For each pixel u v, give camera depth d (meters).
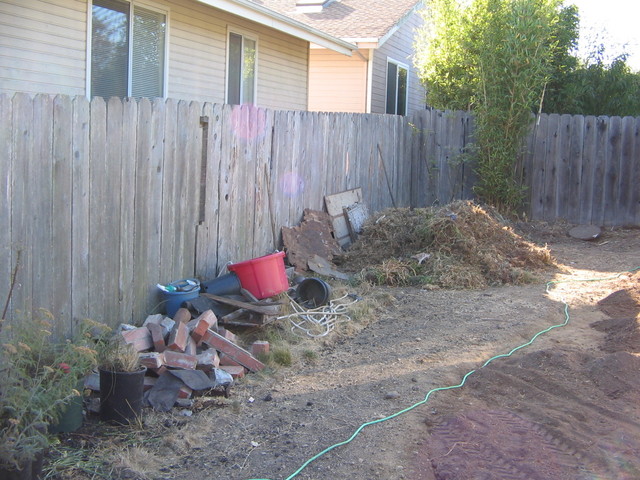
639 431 4.35
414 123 13.16
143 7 9.22
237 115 7.52
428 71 15.50
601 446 4.10
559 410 4.66
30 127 4.87
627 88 17.17
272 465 3.89
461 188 13.49
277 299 6.99
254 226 8.07
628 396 4.90
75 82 8.19
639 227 12.97
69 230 5.29
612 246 11.57
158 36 9.62
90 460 3.94
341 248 9.91
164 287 6.32
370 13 16.80
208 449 4.13
